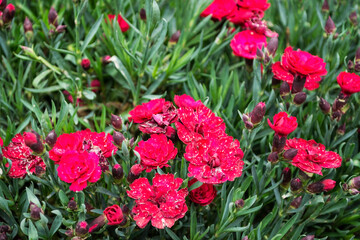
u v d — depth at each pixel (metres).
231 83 0.67
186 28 0.69
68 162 0.47
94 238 0.54
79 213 0.49
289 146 0.52
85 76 0.67
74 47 0.69
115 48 0.64
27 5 0.73
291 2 0.72
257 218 0.59
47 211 0.57
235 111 0.62
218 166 0.49
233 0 0.65
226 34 0.67
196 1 0.68
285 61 0.54
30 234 0.49
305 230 0.58
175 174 0.51
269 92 0.64
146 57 0.61
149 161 0.49
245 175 0.59
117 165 0.49
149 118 0.50
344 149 0.62
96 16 0.71
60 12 0.69
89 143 0.50
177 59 0.67
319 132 0.60
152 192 0.48
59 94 0.67
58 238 0.55
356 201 0.59
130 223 0.50
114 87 0.70
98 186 0.51
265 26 0.63
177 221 0.54
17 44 0.66
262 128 0.60
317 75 0.54
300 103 0.54
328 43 0.63
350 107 0.62
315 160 0.50
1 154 0.51
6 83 0.63
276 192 0.53
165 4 0.70
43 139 0.53
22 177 0.51
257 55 0.58
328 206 0.55
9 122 0.57
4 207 0.51
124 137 0.51
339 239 0.58
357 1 0.73
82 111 0.67
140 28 0.67
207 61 0.68
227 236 0.54
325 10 0.69
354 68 0.59
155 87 0.65
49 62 0.67
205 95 0.61
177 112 0.50
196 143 0.49
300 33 0.71
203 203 0.51
